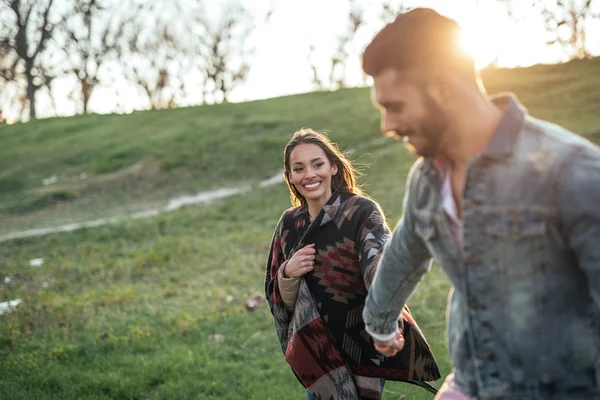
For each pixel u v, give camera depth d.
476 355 1.62
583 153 1.45
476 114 1.57
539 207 1.48
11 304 8.17
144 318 6.99
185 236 11.86
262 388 4.76
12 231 14.45
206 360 5.47
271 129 22.62
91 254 11.02
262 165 19.11
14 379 5.19
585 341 1.53
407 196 1.86
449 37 1.53
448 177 1.69
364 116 22.83
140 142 22.34
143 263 10.01
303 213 3.09
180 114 27.06
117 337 6.27
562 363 1.53
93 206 16.73
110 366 5.44
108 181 18.81
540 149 1.50
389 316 2.11
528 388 1.57
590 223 1.41
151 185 18.31
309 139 3.01
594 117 17.28
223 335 6.34
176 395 4.72
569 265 1.51
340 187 3.07
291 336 2.99
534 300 1.52
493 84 22.14
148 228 12.74
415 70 1.53
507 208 1.52
